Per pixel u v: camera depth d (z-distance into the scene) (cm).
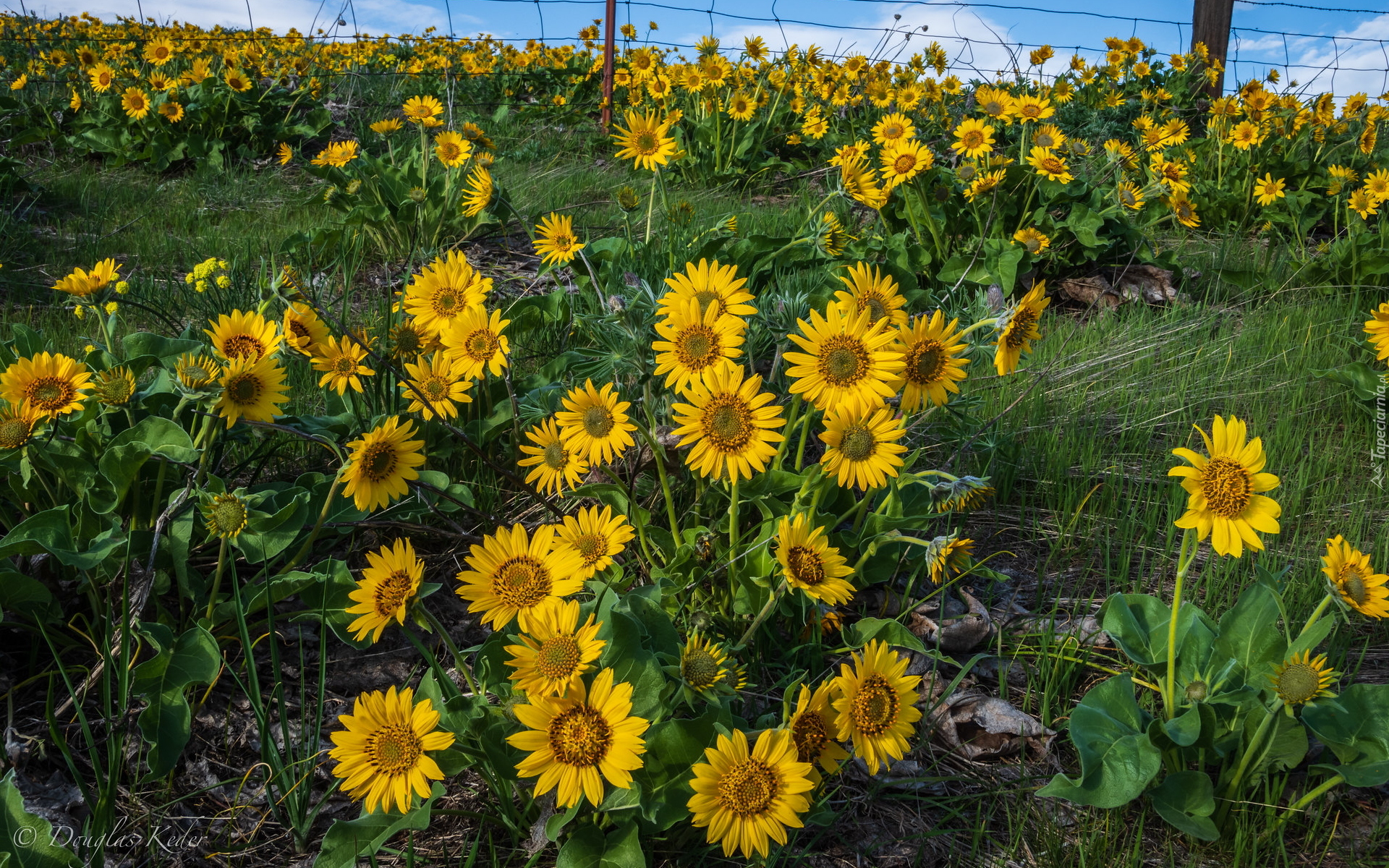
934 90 851
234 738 208
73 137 777
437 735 148
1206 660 212
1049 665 238
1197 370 418
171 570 229
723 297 208
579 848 163
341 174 561
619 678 171
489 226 591
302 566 251
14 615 218
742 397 191
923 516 234
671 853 181
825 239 419
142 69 963
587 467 223
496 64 1412
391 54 1451
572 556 171
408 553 174
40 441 221
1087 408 387
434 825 190
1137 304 510
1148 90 1019
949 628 251
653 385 250
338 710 219
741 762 148
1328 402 388
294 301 271
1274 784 194
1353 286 519
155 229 574
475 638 247
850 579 249
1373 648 251
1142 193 544
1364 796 204
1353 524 306
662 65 1029
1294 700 175
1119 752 182
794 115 893
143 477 239
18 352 258
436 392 248
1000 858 190
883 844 193
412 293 260
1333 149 784
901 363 189
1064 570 288
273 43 1410
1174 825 184
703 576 229
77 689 213
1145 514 312
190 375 205
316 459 296
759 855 153
